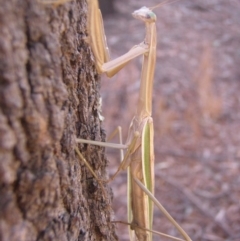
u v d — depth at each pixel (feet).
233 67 2.25
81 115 0.61
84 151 0.62
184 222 1.30
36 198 0.48
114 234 0.71
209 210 1.34
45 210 0.49
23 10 0.45
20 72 0.45
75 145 0.56
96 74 0.67
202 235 1.26
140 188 0.68
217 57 2.34
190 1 3.14
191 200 1.38
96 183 0.65
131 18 2.83
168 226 1.29
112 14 2.88
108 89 1.99
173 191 1.42
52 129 0.48
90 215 0.64
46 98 0.47
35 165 0.47
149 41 0.67
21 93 0.45
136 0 3.20
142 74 0.68
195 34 2.61
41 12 0.47
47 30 0.48
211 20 2.86
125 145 0.67
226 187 1.44
